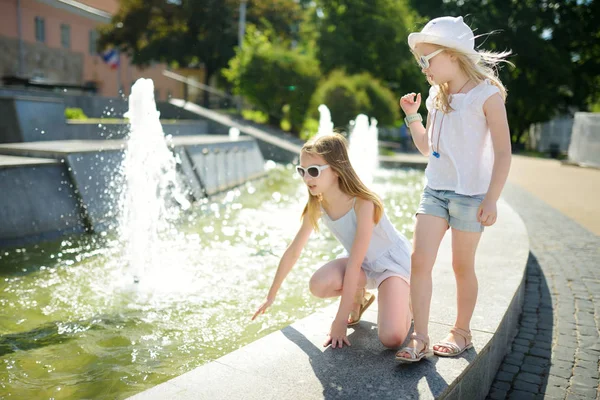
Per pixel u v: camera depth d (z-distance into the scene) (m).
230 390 2.04
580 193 10.22
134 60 32.94
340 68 25.83
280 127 23.03
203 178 9.41
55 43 28.23
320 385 2.08
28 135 9.99
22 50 25.55
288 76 22.08
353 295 2.53
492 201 2.24
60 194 6.10
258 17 33.56
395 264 2.65
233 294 4.11
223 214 7.66
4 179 5.54
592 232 6.51
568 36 32.22
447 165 2.41
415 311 2.37
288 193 10.09
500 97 2.29
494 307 3.00
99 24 32.06
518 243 4.60
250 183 11.50
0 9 24.36
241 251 5.49
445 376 2.17
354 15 26.92
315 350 2.42
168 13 32.06
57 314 3.62
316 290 2.66
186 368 2.85
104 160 6.85
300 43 30.53
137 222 5.53
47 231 5.78
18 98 9.79
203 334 3.32
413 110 2.74
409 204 9.05
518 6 31.75
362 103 21.12
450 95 2.38
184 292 4.13
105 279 4.41
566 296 4.15
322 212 2.72
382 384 2.09
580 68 33.34
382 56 26.72
